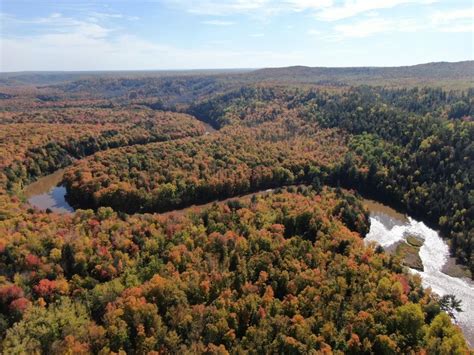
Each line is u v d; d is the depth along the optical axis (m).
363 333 73.88
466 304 92.81
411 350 70.19
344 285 84.75
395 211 144.00
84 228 105.00
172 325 74.50
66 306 76.19
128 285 83.69
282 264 90.88
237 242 96.50
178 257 91.19
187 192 144.38
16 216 109.38
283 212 116.75
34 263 86.25
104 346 68.44
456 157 146.75
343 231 107.44
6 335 68.56
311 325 74.31
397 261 100.25
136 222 110.25
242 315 77.12
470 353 70.25
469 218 123.12
